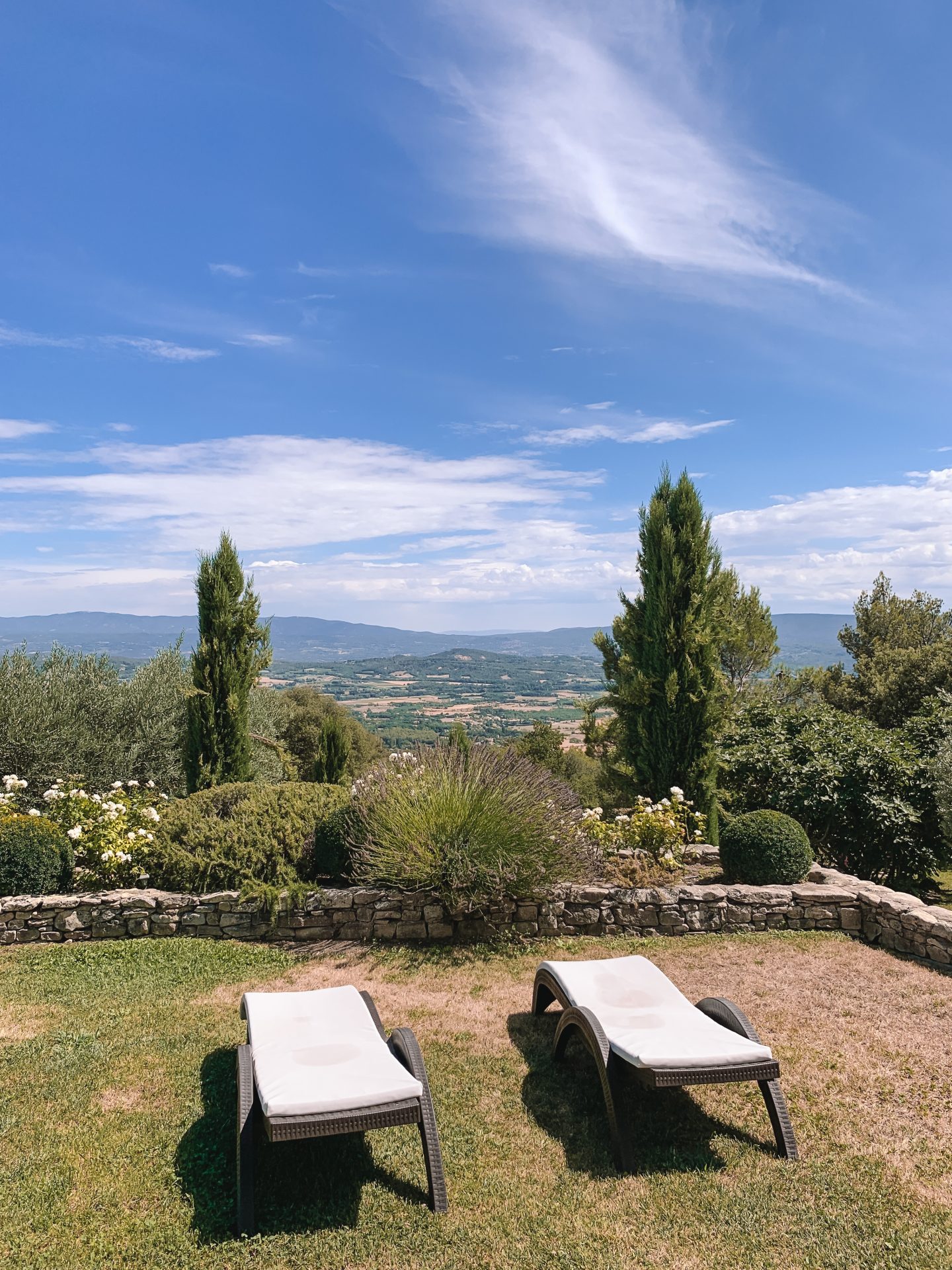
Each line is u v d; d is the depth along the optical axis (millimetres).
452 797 6527
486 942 6152
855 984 5129
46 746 11664
